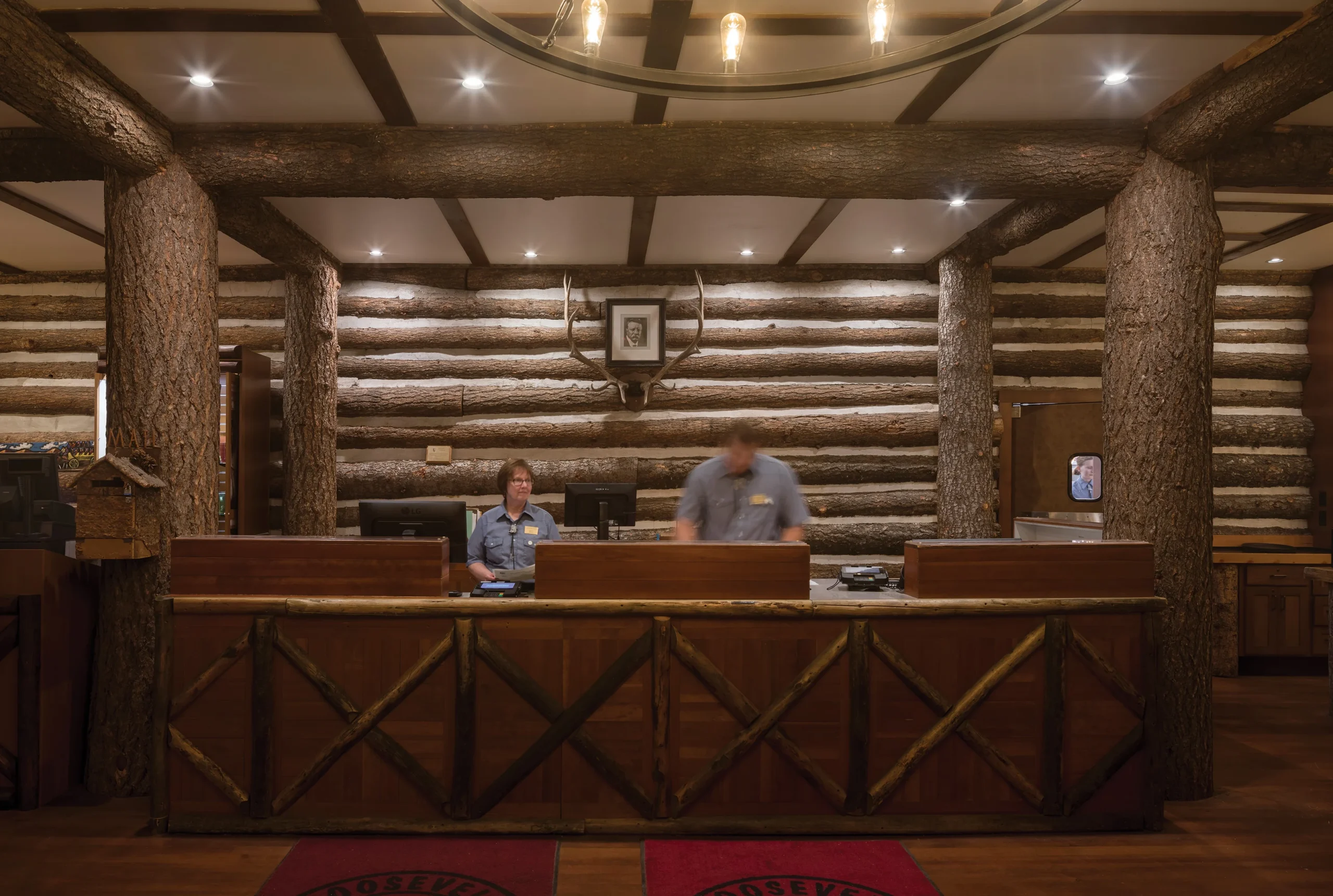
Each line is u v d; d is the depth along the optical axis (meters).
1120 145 3.71
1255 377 6.79
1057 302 6.64
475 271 6.47
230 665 3.04
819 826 3.06
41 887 2.69
